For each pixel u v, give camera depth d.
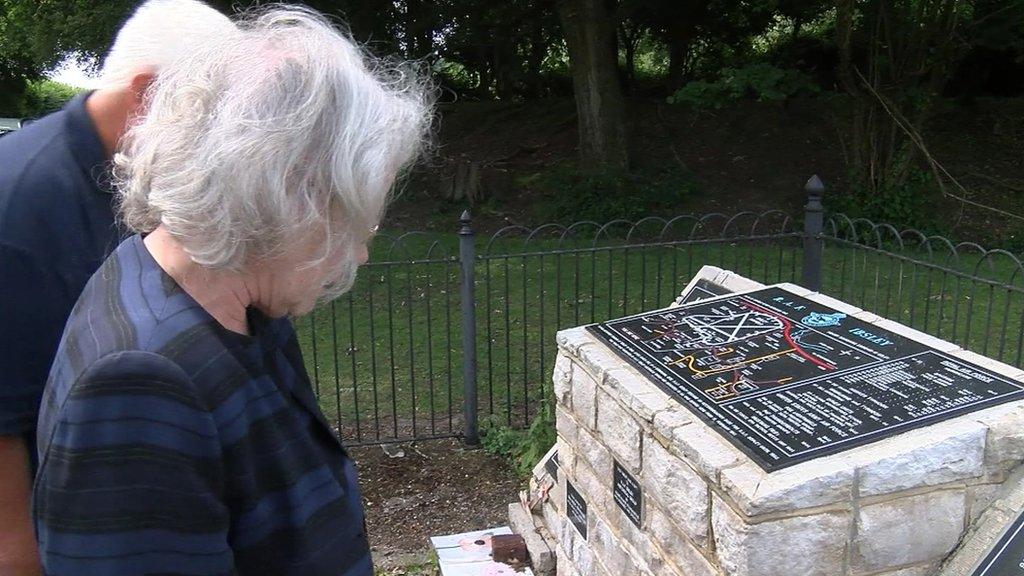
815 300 2.89
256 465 1.05
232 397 1.00
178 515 0.94
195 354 0.97
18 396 1.30
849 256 8.34
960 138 12.25
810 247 4.63
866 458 1.90
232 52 1.04
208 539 0.97
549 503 3.30
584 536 2.89
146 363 0.93
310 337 6.53
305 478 1.12
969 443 1.96
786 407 2.16
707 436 2.10
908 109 10.05
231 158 0.96
